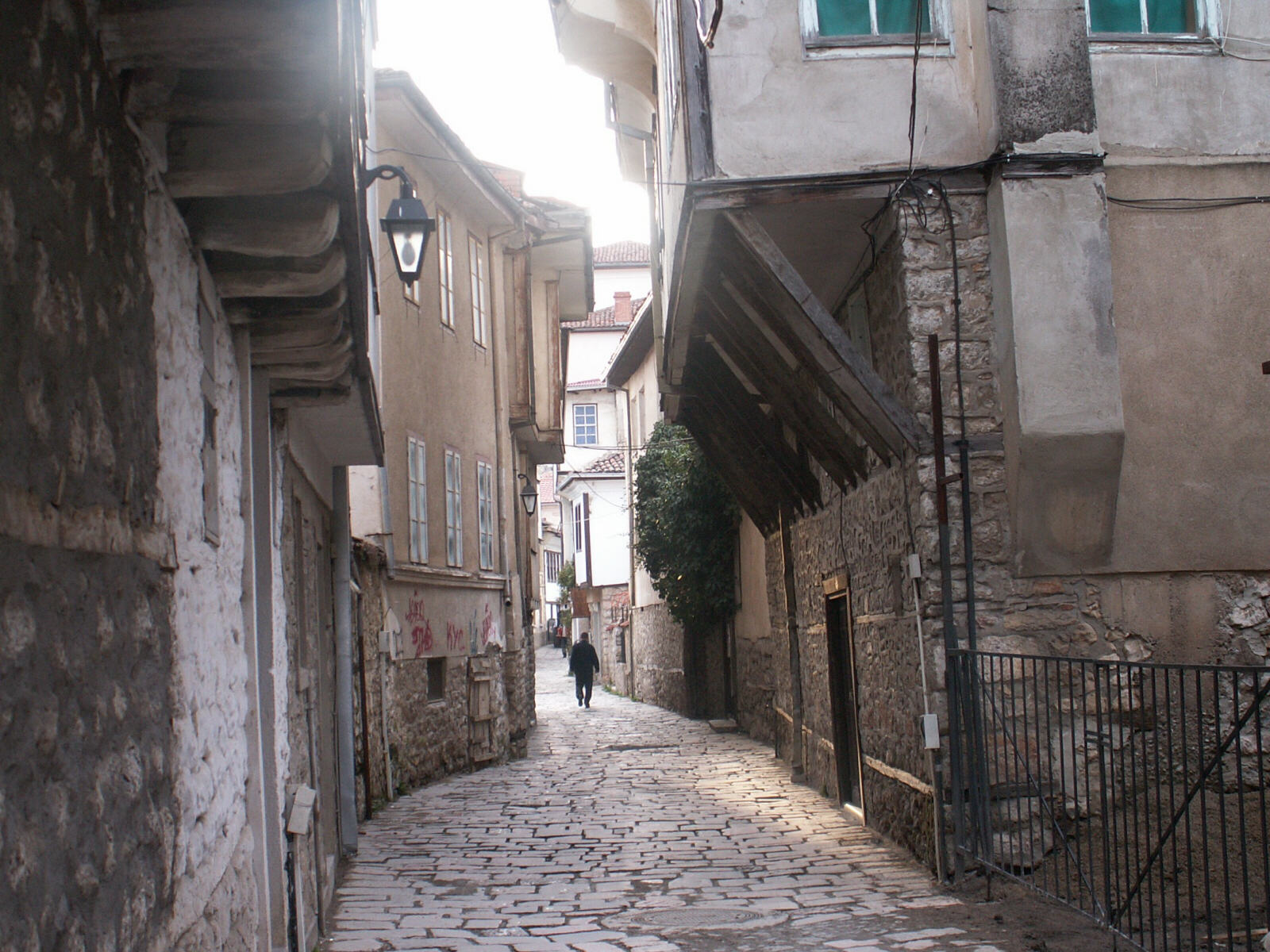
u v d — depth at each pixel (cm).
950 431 841
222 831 432
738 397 1352
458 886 866
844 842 1008
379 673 1320
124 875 274
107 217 295
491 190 1819
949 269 852
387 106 1441
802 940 673
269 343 560
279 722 609
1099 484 825
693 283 1025
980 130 859
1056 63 835
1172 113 872
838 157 853
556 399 2341
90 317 271
